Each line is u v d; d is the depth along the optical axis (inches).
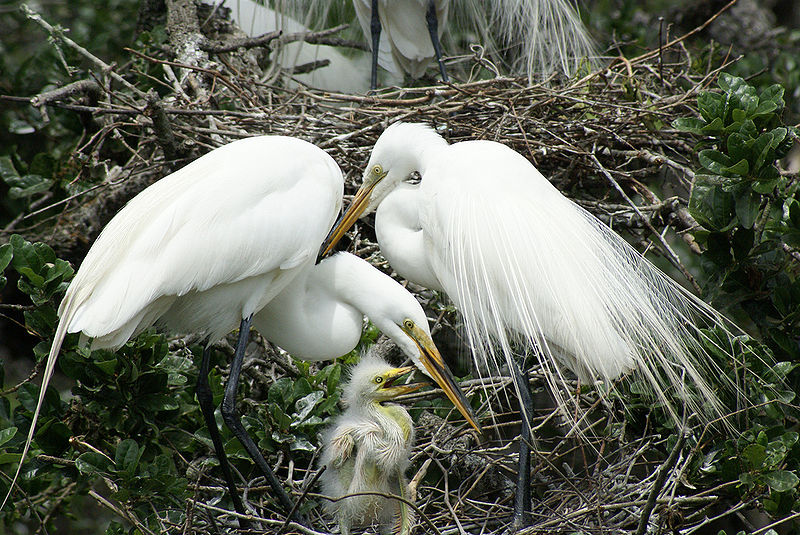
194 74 401.4
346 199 362.0
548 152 360.2
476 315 306.7
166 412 289.9
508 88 388.5
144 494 253.4
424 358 293.0
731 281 302.0
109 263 261.0
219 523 269.7
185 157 348.5
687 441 272.7
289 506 272.8
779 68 451.8
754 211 284.7
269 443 280.7
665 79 414.6
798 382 289.3
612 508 257.3
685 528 282.8
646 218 316.5
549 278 289.4
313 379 303.1
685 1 511.2
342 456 272.1
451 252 304.8
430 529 271.9
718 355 278.4
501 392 351.6
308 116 363.9
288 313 298.4
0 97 310.5
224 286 279.1
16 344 455.8
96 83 345.7
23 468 269.6
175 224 265.9
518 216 296.8
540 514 269.7
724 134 295.9
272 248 276.5
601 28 508.4
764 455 253.0
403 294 293.0
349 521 276.2
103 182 371.9
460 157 312.5
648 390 285.9
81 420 300.4
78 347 272.7
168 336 332.2
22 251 277.3
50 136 430.3
